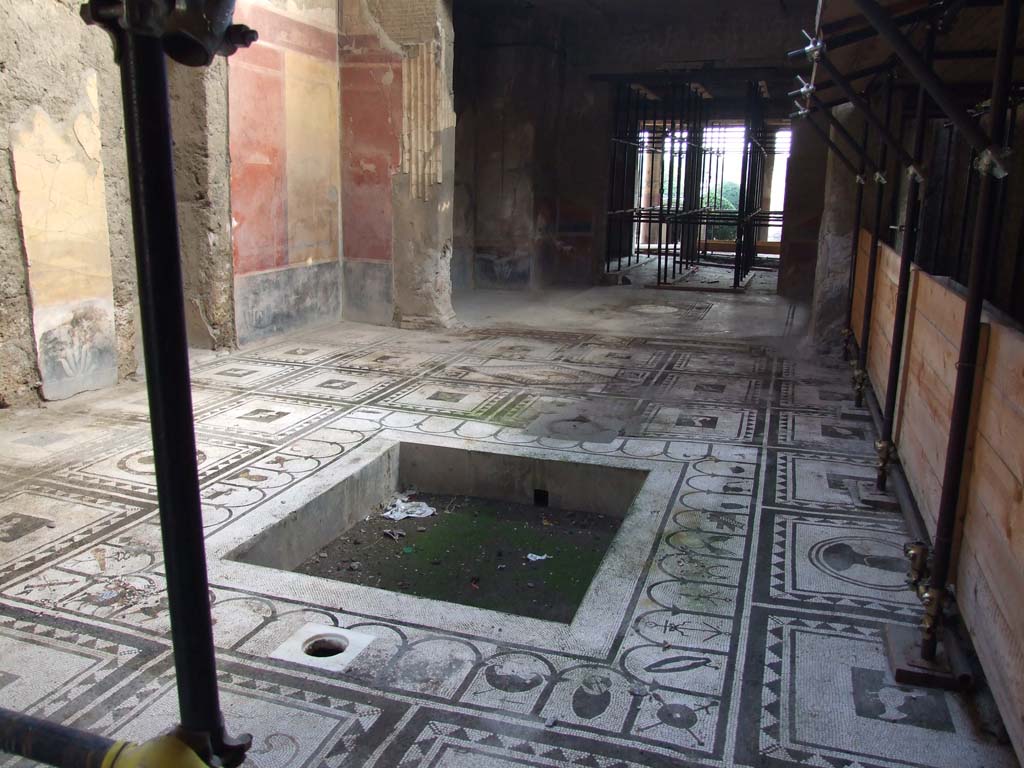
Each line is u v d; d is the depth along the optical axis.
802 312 10.05
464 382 6.24
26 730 1.07
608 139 12.29
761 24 11.06
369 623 2.84
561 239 12.65
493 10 11.27
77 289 5.46
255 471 4.25
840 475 4.29
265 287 7.53
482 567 3.93
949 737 2.28
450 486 4.76
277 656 2.62
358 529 4.30
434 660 2.62
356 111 8.36
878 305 5.69
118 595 2.99
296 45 7.62
